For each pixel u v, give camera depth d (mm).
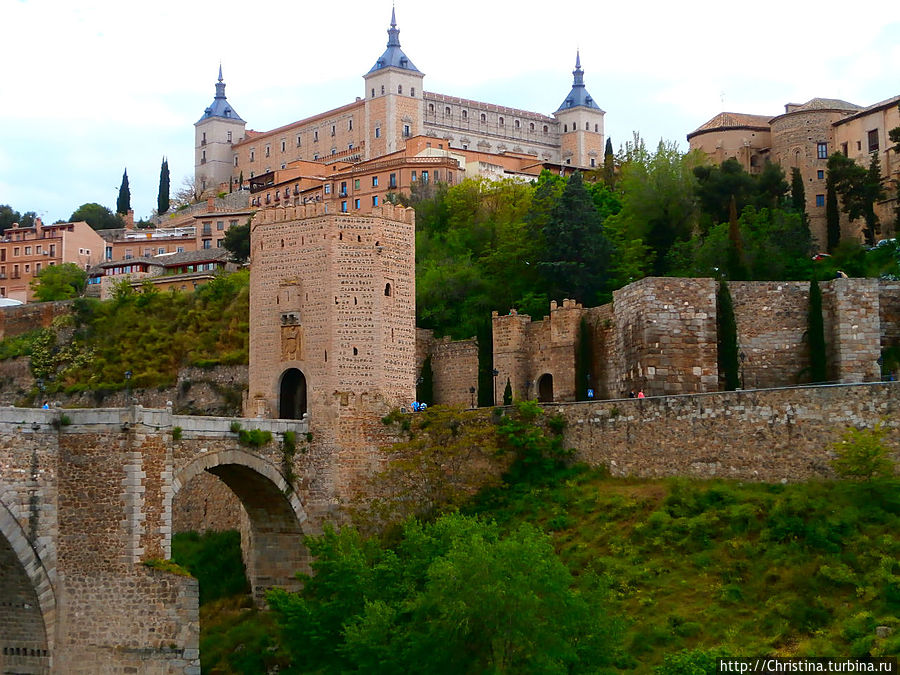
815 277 120875
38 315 160625
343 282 97562
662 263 137500
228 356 137875
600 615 71625
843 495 81188
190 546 107125
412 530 81250
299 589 93812
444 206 163625
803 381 107688
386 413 97438
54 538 78688
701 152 167875
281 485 92875
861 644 69375
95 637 78125
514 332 121688
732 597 76500
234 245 197375
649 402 91375
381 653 73062
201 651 89875
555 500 91000
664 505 85938
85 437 79250
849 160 154375
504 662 69812
